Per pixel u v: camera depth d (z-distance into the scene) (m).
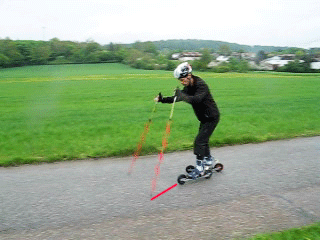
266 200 4.55
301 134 8.80
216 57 95.31
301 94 23.05
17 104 19.84
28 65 87.25
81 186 5.13
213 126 5.24
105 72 68.06
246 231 3.71
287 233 3.51
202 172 5.30
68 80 43.78
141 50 111.94
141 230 3.75
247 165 6.17
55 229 3.78
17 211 4.25
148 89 30.44
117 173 5.76
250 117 11.83
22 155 6.80
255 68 74.12
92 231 3.73
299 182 5.27
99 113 14.86
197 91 5.02
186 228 3.79
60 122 11.88
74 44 107.25
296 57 72.69
